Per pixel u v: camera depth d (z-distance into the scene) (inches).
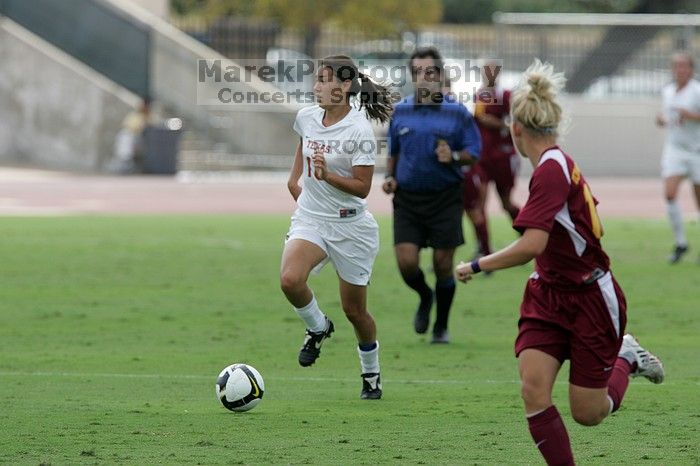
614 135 5017.2
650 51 4933.6
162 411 1248.8
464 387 1395.2
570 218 895.7
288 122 5088.6
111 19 5059.1
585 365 900.6
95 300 2059.5
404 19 6309.1
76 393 1346.0
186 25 5344.5
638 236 3063.5
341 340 1724.9
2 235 3002.0
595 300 898.1
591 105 5002.5
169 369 1494.8
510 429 1165.1
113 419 1205.7
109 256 2642.7
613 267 2502.5
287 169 5088.6
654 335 1750.7
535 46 4896.7
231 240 2955.2
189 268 2472.9
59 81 5004.9
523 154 922.7
